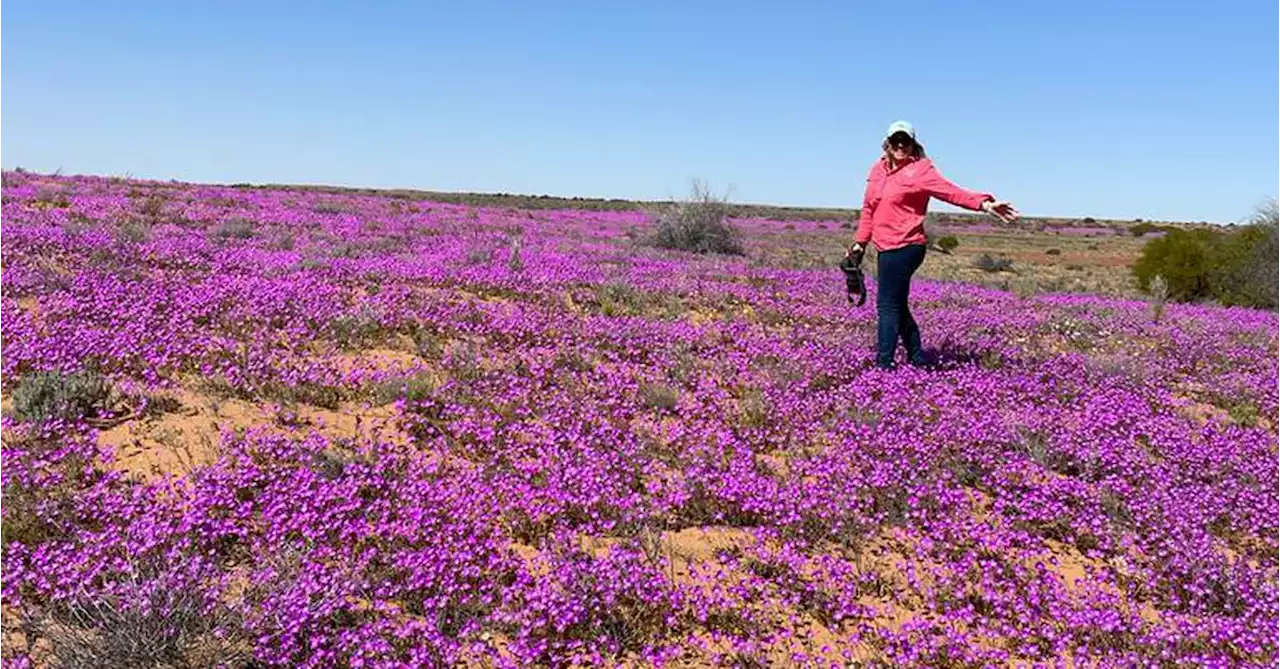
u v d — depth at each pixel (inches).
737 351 391.2
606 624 165.3
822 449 265.3
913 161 326.3
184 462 217.5
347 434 248.7
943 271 1371.8
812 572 189.9
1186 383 395.9
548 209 2748.5
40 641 146.0
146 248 526.9
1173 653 160.2
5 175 1256.8
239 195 1408.7
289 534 186.5
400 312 398.3
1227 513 223.6
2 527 175.3
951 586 184.1
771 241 1936.5
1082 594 181.6
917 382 327.6
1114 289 1261.1
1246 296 1066.1
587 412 277.1
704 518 216.1
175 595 147.3
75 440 216.1
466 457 241.6
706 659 157.1
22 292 362.3
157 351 297.3
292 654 144.3
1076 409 315.9
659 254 1035.3
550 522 206.2
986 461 250.5
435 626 155.9
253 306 370.3
